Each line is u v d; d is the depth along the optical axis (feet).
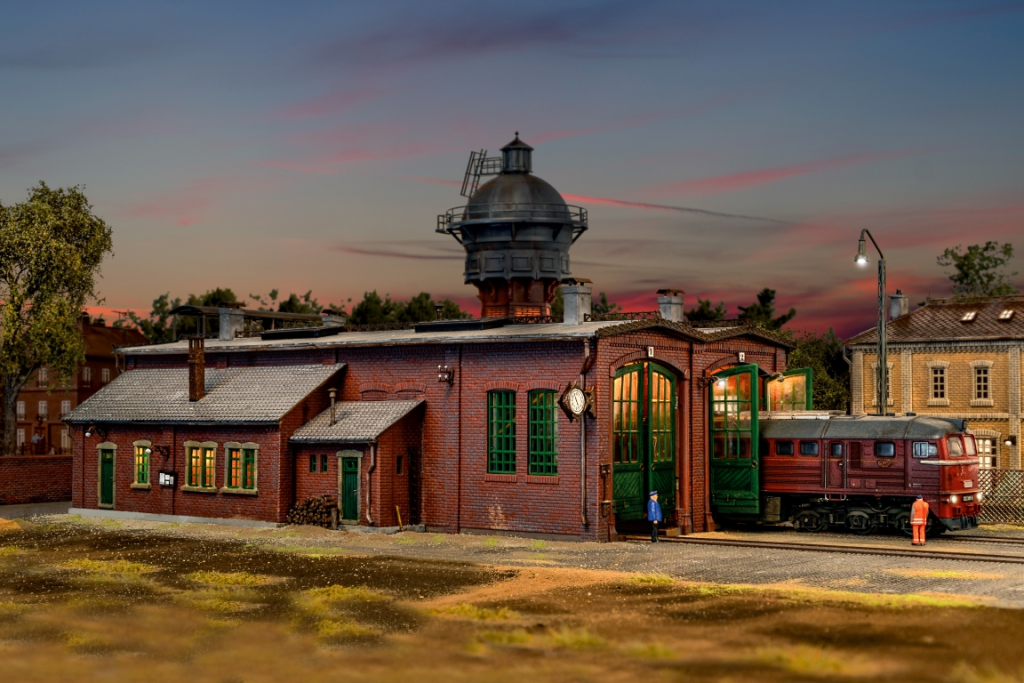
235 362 141.69
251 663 65.36
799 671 58.44
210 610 78.79
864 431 114.11
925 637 64.49
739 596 77.87
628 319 121.70
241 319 156.25
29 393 284.00
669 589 81.46
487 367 116.88
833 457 115.65
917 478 110.22
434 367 121.80
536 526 112.27
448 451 119.55
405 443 120.67
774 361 135.44
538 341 112.27
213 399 133.59
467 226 152.56
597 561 96.58
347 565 96.43
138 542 113.91
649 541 109.91
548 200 151.74
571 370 110.22
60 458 159.63
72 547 110.73
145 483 136.98
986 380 167.43
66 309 169.68
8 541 115.85
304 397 125.70
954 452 110.63
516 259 151.33
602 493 108.68
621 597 78.95
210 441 130.41
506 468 115.44
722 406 123.24
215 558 102.01
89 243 176.96
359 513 118.83
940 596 76.38
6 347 168.66
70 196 179.83
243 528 124.36
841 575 86.63
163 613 78.13
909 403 172.65
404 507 120.16
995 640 63.52
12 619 77.30
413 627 71.82
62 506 152.56
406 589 84.64
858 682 56.44
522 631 69.46
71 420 143.13
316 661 65.00
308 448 124.06
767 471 119.75
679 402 120.57
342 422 122.93
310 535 116.37
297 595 83.35
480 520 116.47
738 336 128.06
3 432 191.01
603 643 65.87
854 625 67.77
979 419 167.12
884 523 113.50
